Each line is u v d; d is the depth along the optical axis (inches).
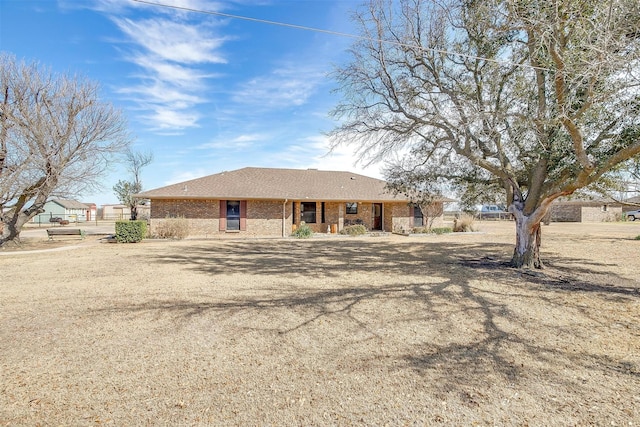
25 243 669.3
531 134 314.8
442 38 368.8
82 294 264.4
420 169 456.1
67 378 131.3
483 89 350.0
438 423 103.3
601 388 123.7
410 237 802.2
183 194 778.8
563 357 150.5
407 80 393.1
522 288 284.2
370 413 108.5
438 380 129.9
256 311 220.2
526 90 304.5
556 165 338.3
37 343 166.2
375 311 219.8
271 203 843.4
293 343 167.2
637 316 209.3
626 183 325.1
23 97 568.4
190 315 211.8
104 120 636.7
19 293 267.4
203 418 105.8
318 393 120.7
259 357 151.3
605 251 528.7
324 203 909.8
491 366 141.6
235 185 867.4
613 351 157.0
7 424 102.3
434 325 192.9
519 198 386.6
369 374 135.0
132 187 1336.1
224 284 300.7
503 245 635.5
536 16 225.1
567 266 390.9
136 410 110.2
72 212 2101.4
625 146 279.9
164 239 737.0
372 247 605.9
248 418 105.8
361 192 935.0
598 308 225.9
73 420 104.7
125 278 328.2
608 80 221.9
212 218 810.2
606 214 1627.7
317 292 270.7
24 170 561.3
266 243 674.8
